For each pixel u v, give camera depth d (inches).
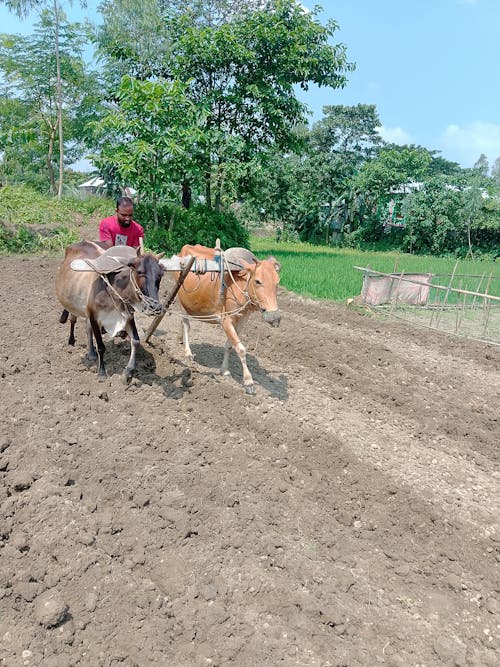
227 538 189.2
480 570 188.2
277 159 1643.7
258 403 289.1
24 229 692.7
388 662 150.6
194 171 813.2
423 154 1686.8
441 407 319.3
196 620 157.6
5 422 238.8
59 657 141.5
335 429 273.6
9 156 1234.0
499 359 421.1
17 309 418.3
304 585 173.6
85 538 176.9
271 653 149.6
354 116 1786.4
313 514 208.1
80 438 235.0
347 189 1708.9
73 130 1199.6
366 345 422.0
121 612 157.0
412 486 231.0
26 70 1144.8
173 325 408.2
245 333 415.2
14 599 156.0
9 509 187.6
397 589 177.6
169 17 978.7
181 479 214.4
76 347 336.8
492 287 768.9
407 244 1695.4
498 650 158.7
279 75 992.9
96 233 762.8
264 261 267.6
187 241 813.2
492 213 1632.6
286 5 984.3
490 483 241.1
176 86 781.9
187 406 276.5
